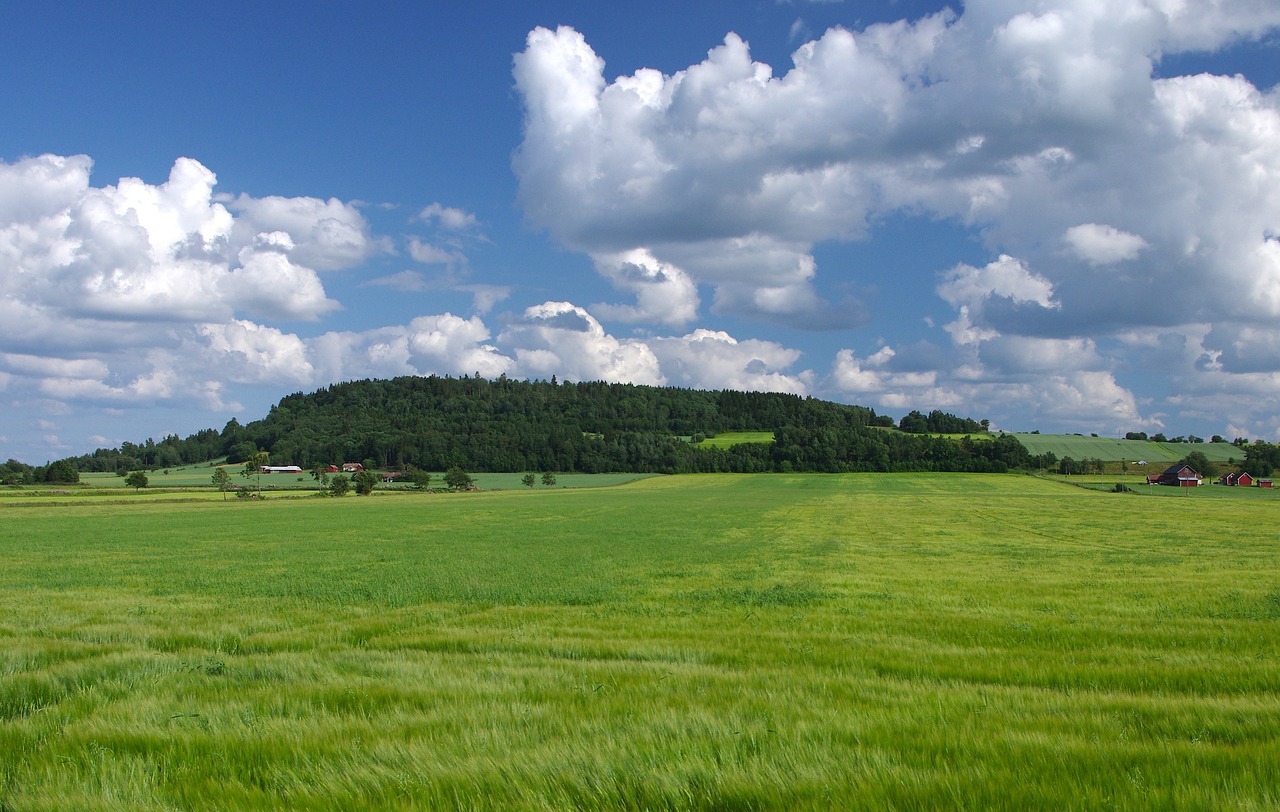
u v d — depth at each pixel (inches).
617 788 206.2
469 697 313.6
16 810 203.2
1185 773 207.3
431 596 746.8
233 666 386.9
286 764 232.8
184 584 874.1
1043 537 1566.2
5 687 330.0
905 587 776.3
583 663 394.9
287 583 865.5
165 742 256.7
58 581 914.7
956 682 347.6
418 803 199.5
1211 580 828.0
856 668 380.8
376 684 338.0
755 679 348.2
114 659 395.5
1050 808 185.9
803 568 983.0
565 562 1091.3
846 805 190.5
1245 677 351.3
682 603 675.4
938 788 197.2
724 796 197.6
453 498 3964.1
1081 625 526.3
